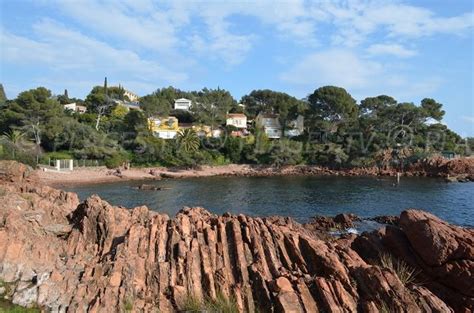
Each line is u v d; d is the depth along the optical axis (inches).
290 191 2812.5
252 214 1972.2
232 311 617.6
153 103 5152.6
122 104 5925.2
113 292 649.6
